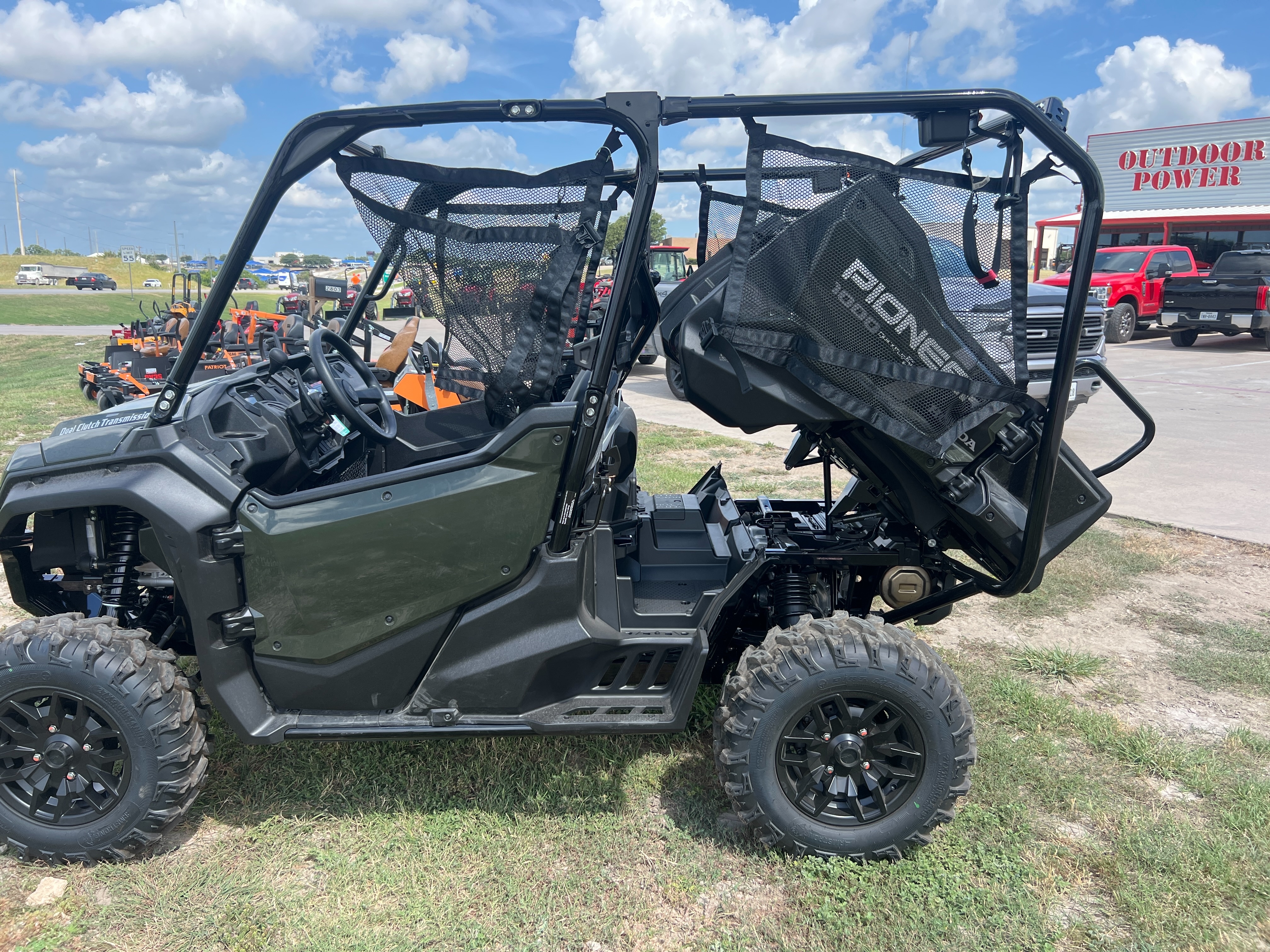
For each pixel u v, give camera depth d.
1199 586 4.67
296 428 2.73
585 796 2.79
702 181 2.83
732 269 2.37
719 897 2.37
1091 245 2.35
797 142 2.32
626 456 3.05
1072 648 3.96
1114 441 7.85
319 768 2.93
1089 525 2.78
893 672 2.39
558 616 2.54
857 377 2.47
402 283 2.41
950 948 2.18
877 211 2.36
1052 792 2.81
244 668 2.51
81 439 2.52
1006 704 3.38
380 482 2.43
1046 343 7.23
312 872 2.47
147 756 2.42
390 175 2.33
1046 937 2.21
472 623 2.51
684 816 2.69
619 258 2.34
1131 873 2.44
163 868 2.48
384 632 2.49
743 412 2.52
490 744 3.06
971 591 2.88
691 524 3.29
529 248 2.31
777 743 2.44
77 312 41.25
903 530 2.99
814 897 2.35
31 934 2.24
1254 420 8.85
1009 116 2.34
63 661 2.37
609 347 2.37
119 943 2.20
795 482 6.59
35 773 2.50
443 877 2.43
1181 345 16.59
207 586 2.38
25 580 2.80
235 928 2.24
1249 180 22.88
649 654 2.80
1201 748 3.10
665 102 2.29
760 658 2.48
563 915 2.29
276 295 41.66
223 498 2.38
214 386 2.78
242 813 2.73
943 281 2.41
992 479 2.66
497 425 2.72
